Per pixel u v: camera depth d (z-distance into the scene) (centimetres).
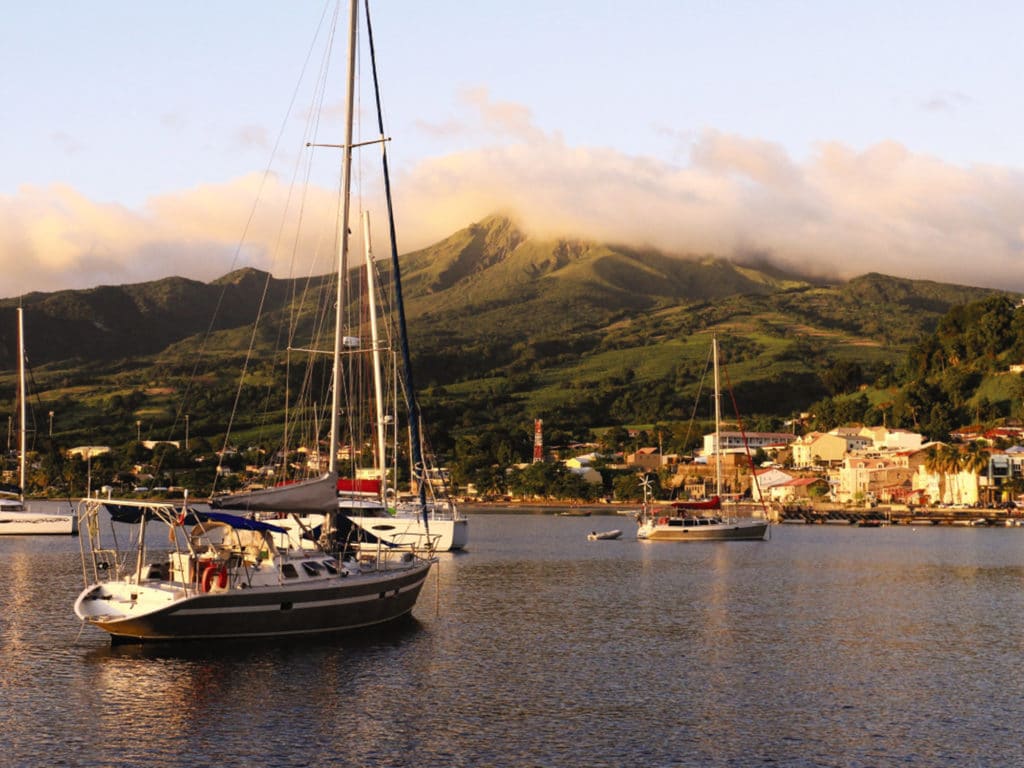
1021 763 3869
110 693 4609
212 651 5256
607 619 6825
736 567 10656
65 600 7381
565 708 4538
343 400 10575
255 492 5153
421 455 8131
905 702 4681
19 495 15012
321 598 5469
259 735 4100
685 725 4306
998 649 5869
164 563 5422
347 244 5772
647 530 15188
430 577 9412
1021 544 14950
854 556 12325
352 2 5744
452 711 4459
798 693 4828
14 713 4331
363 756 3884
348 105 5762
